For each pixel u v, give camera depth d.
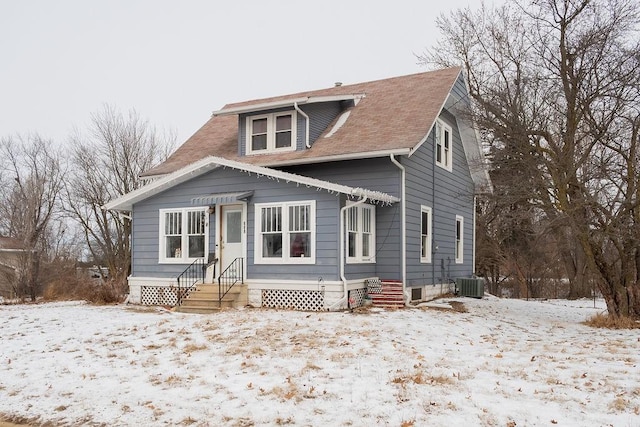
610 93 14.38
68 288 23.17
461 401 6.65
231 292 15.34
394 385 7.31
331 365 8.40
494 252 33.81
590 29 14.52
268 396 7.01
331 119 18.61
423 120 16.52
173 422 6.32
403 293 15.73
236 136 20.67
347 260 14.84
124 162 34.19
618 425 5.88
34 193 28.38
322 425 6.01
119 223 33.44
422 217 17.91
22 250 23.53
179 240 17.05
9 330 12.41
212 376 8.02
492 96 16.67
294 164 16.75
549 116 15.20
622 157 15.38
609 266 14.98
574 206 14.27
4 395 7.64
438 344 10.23
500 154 15.45
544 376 7.86
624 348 10.49
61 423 6.54
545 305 21.22
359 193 14.01
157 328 11.78
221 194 16.23
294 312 13.94
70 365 9.05
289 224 15.20
